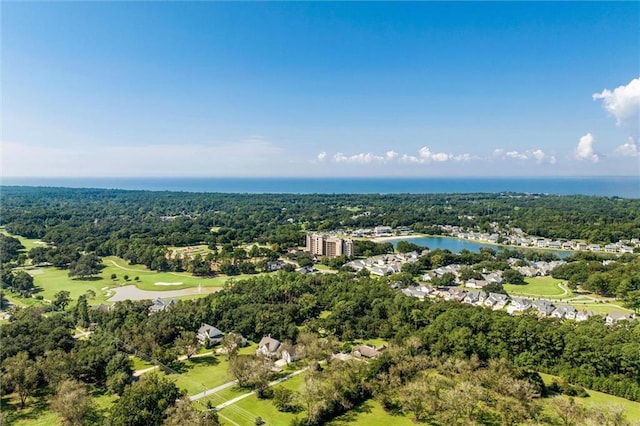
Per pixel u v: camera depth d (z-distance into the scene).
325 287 189.00
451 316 137.12
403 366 108.06
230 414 96.06
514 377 103.19
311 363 114.56
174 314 149.38
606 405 88.88
